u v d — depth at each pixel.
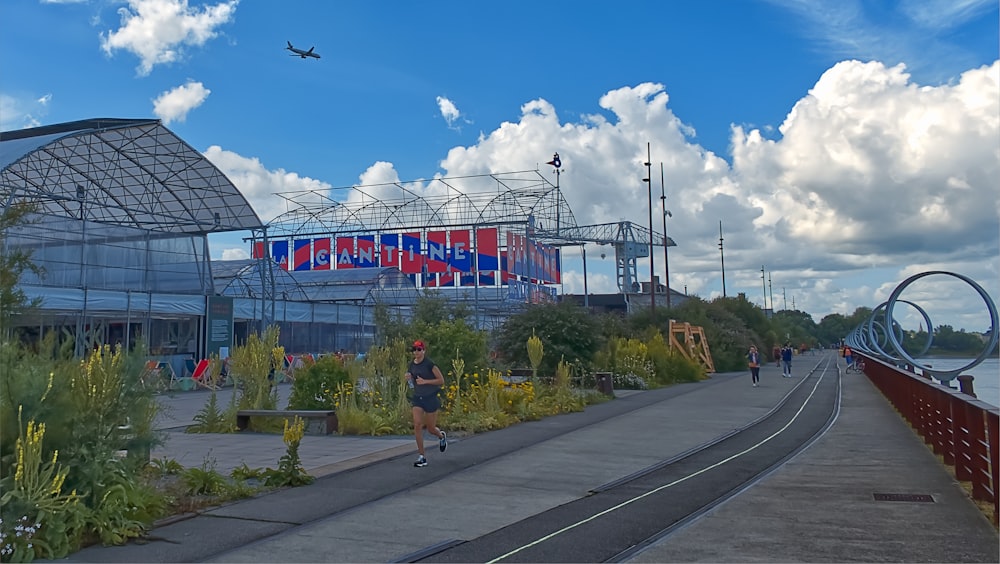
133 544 6.59
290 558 6.23
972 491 8.57
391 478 9.83
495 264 61.38
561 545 6.66
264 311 34.38
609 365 29.09
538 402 18.59
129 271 29.89
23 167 30.59
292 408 16.56
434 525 7.36
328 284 49.41
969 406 8.54
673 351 35.41
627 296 84.69
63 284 26.67
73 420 6.80
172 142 30.98
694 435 14.50
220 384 28.66
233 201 35.06
